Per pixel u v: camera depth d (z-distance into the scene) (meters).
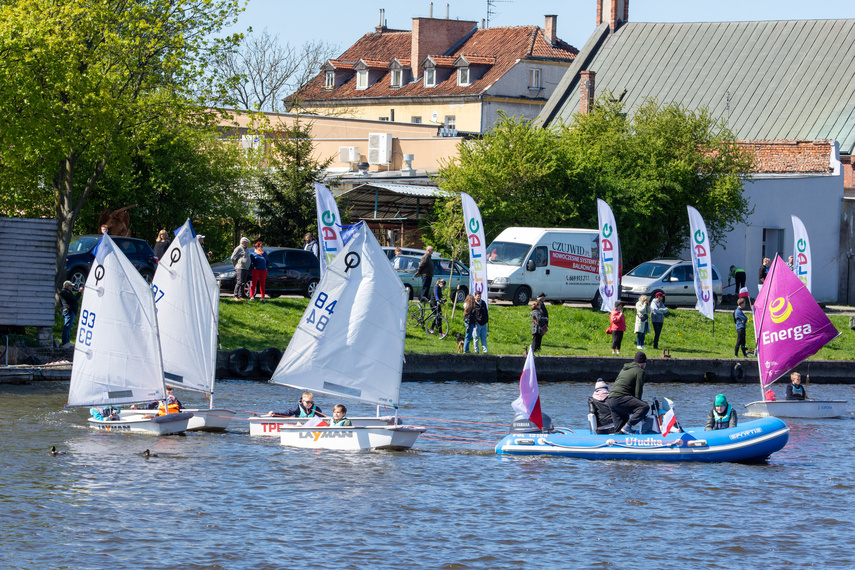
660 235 83.06
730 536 25.64
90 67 53.88
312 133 105.69
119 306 37.16
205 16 58.62
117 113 54.34
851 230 92.94
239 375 50.12
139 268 60.62
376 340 36.03
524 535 25.30
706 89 109.06
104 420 37.03
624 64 115.69
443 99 139.25
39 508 26.31
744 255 87.62
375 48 155.62
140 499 27.48
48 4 53.72
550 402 46.97
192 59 58.44
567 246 69.25
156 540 24.11
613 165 81.31
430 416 42.06
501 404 45.66
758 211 87.88
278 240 76.50
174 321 39.12
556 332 63.28
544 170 75.81
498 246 68.69
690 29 116.06
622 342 63.56
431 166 99.00
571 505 28.23
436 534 25.22
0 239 49.34
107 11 55.03
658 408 35.75
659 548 24.53
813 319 45.38
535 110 139.62
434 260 66.44
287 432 35.69
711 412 36.38
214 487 29.02
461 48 147.00
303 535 24.84
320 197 50.84
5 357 48.47
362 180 86.44
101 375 37.31
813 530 26.31
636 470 33.00
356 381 36.00
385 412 42.44
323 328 35.75
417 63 145.25
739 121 104.56
